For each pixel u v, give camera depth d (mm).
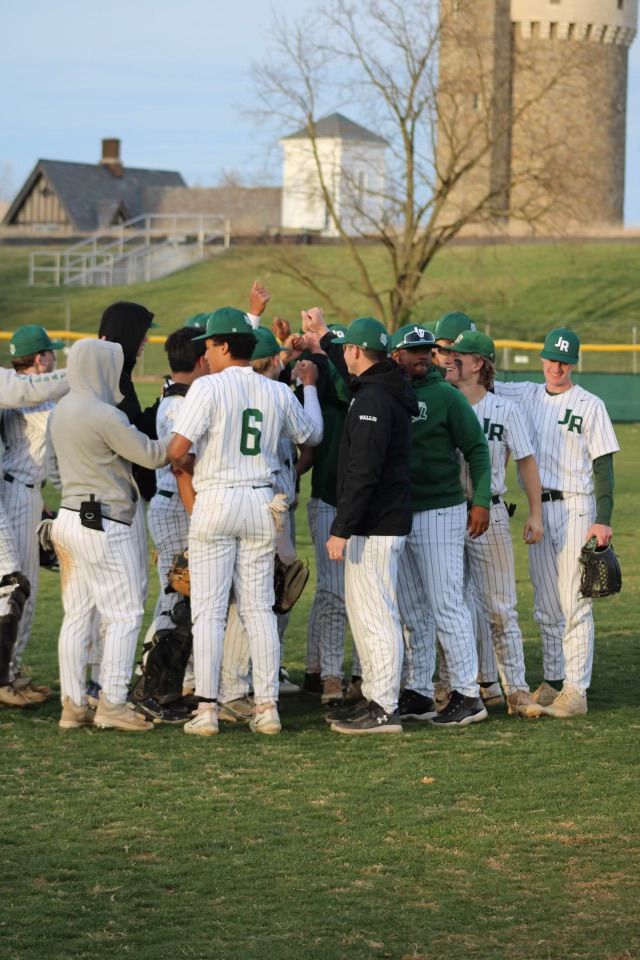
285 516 18969
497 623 19578
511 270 136125
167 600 19672
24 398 18438
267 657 18250
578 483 19297
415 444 18344
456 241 145625
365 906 12289
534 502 19172
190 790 15602
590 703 20312
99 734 18172
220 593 18062
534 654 23953
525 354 110750
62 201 188875
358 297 128000
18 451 19828
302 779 16078
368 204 124062
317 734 18328
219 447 17625
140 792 15516
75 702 18438
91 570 17953
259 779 16062
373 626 18172
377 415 17469
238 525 17719
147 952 11289
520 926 11844
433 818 14656
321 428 19219
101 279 151750
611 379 80812
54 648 23891
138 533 18172
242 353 17969
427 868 13234
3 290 148125
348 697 20500
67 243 177750
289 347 20719
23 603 19266
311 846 13797
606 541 18875
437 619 18719
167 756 17078
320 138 173500
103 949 11352
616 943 11469
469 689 18922
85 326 130750
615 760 16969
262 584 18172
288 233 158625
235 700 19344
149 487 18828
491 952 11305
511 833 14211
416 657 19359
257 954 11242
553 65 154750
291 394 18234
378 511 17891
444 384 18484
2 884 12773
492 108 111125
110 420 17469
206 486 17750
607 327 119812
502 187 104625
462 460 19188
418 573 19094
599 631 26031
